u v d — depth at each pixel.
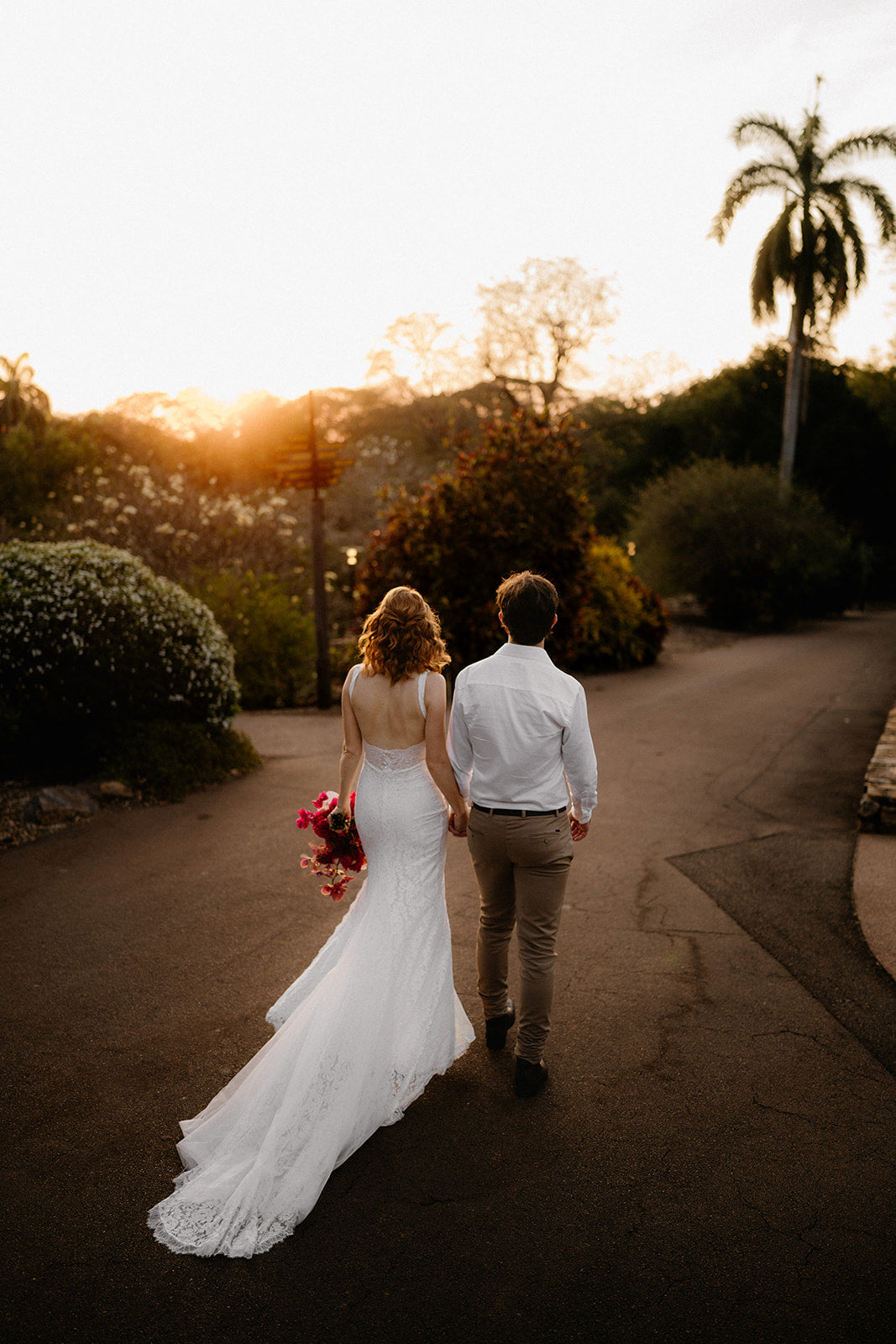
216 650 7.56
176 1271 2.24
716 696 12.24
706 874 5.16
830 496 38.22
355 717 2.92
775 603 24.66
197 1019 3.49
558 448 13.48
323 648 11.74
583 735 2.91
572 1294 2.18
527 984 2.96
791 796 6.96
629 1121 2.87
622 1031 3.42
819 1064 3.19
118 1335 2.04
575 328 32.09
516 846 2.90
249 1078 2.74
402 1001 2.82
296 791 6.98
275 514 17.69
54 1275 2.22
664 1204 2.48
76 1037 3.36
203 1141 2.64
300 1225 2.41
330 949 3.01
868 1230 2.38
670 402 41.88
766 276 28.58
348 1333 2.06
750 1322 2.09
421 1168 2.64
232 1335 2.05
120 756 6.92
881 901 4.63
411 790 2.85
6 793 6.43
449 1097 3.00
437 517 13.06
